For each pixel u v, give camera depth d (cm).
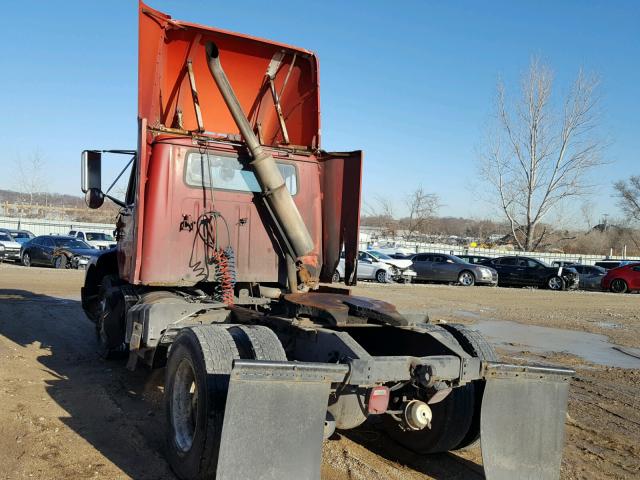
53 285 1642
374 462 465
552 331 1295
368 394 389
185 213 561
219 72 534
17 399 565
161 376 680
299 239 562
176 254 556
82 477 404
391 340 495
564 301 2083
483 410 411
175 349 426
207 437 369
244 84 640
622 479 465
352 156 615
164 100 612
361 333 500
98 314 784
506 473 409
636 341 1216
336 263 629
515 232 5006
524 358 955
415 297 1894
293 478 342
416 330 459
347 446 498
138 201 545
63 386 627
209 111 638
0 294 1383
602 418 630
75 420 520
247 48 616
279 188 553
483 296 2089
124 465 429
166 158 554
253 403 336
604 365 934
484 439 407
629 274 2797
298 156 622
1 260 2683
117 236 747
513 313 1598
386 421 522
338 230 625
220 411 371
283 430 342
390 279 2659
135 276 547
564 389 435
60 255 2409
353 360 373
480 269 2702
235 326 427
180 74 612
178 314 504
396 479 434
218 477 327
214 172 577
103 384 642
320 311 448
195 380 393
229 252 561
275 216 568
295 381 347
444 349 438
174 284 555
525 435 420
